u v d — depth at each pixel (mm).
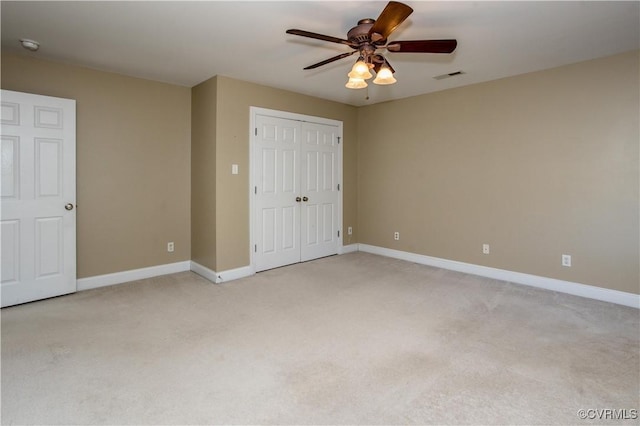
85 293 3498
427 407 1782
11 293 3113
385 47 2326
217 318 2887
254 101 4117
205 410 1750
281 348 2383
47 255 3301
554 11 2338
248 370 2111
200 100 4109
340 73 3723
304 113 4672
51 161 3293
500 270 3986
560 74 3461
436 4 2238
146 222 4031
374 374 2072
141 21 2510
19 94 3090
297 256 4719
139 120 3922
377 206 5262
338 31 2682
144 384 1960
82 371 2082
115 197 3793
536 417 1711
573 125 3402
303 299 3346
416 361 2219
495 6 2268
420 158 4680
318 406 1785
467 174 4215
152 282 3887
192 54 3176
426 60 3289
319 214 4977
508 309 3084
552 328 2695
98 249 3701
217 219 3871
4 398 1820
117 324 2760
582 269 3410
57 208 3342
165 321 2822
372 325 2754
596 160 3283
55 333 2588
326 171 5027
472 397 1863
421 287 3709
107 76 3680
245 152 4078
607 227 3248
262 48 3018
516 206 3828
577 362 2205
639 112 3043
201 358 2246
